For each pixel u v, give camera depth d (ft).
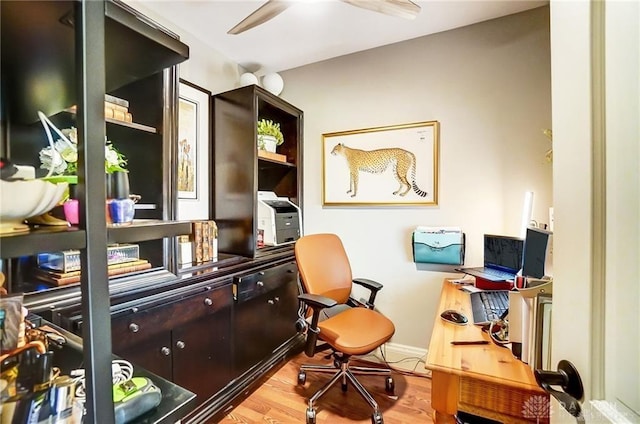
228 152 7.36
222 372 5.89
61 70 2.30
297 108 8.56
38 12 1.71
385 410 6.06
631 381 1.47
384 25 6.87
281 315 7.68
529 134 6.49
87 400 1.72
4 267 3.60
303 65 8.76
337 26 6.87
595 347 1.63
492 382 3.03
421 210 7.54
